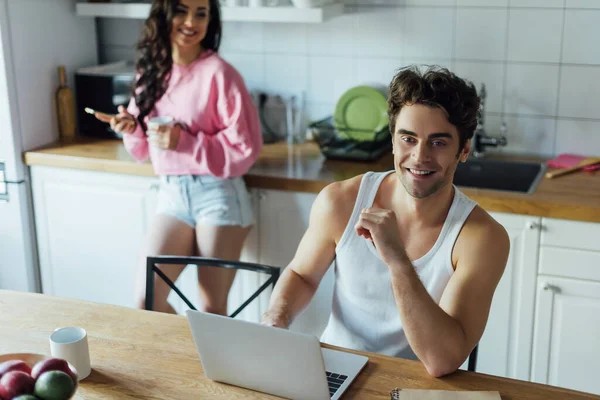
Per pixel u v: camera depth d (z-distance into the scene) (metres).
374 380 1.69
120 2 3.61
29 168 3.42
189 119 2.93
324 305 2.93
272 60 3.57
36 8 3.41
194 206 2.97
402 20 3.31
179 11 2.79
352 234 1.93
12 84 3.31
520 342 2.84
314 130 3.37
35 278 3.55
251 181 3.05
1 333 1.90
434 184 1.74
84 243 3.42
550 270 2.73
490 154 3.32
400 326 1.91
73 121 3.63
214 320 1.60
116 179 3.26
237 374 1.65
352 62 3.44
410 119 1.70
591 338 2.74
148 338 1.88
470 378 1.69
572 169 3.02
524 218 2.72
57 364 1.50
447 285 1.82
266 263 3.16
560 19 3.10
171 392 1.65
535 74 3.20
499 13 3.17
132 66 3.80
